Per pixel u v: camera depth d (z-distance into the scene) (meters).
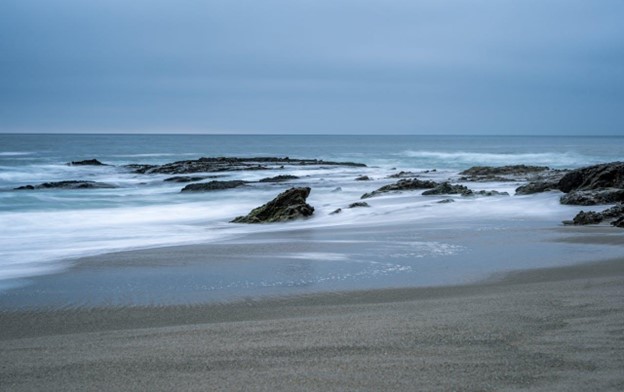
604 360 5.89
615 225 19.09
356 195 34.19
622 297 9.03
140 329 8.37
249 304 10.17
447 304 9.29
